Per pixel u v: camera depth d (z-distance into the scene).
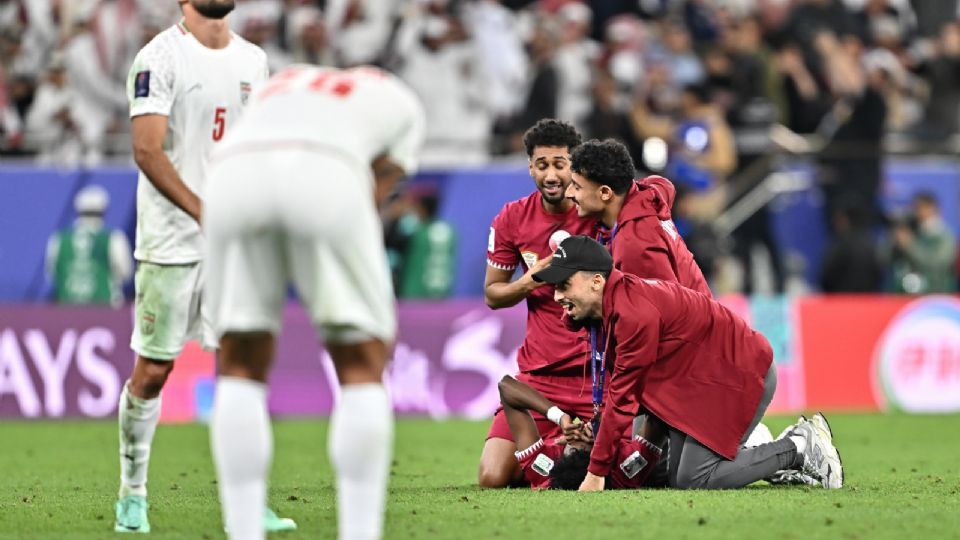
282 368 53.09
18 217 55.34
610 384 25.66
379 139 17.81
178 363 52.06
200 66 22.70
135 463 22.11
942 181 61.34
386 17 58.66
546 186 28.42
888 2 65.62
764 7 63.56
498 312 53.25
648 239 26.56
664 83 59.66
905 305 55.97
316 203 16.84
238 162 17.16
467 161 58.38
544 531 20.81
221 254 17.28
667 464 27.31
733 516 22.19
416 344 53.00
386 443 17.11
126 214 56.03
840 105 61.69
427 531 20.97
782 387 54.72
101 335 52.53
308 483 31.02
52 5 58.78
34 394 52.22
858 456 37.31
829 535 20.39
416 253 55.34
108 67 58.25
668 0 64.50
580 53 60.00
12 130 58.38
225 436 17.20
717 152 58.22
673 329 25.75
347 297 17.03
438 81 58.47
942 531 20.88
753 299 54.81
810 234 60.16
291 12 58.19
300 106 17.50
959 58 63.88
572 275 25.69
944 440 42.69
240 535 17.25
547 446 28.06
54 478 32.91
